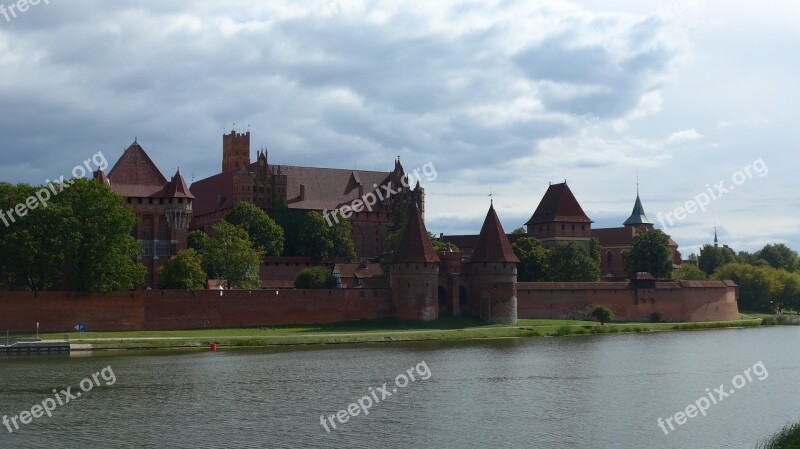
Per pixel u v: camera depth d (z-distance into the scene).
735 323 171.62
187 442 66.88
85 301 129.88
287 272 193.62
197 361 105.44
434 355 113.44
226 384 89.25
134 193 179.12
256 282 167.38
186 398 82.19
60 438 67.94
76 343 117.56
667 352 119.19
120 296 132.12
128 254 137.25
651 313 176.12
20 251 124.44
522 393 86.62
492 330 146.12
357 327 146.12
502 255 158.25
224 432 69.81
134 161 183.25
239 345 123.94
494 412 77.88
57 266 132.88
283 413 76.44
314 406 79.38
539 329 148.75
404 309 153.25
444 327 151.38
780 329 163.25
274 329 140.00
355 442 67.50
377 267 181.00
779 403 83.44
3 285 137.12
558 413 77.81
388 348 121.75
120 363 103.31
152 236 180.00
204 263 164.75
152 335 128.62
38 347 111.12
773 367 104.75
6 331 124.75
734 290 189.50
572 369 101.88
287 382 90.75
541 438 69.44
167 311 135.50
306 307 146.50
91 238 129.12
